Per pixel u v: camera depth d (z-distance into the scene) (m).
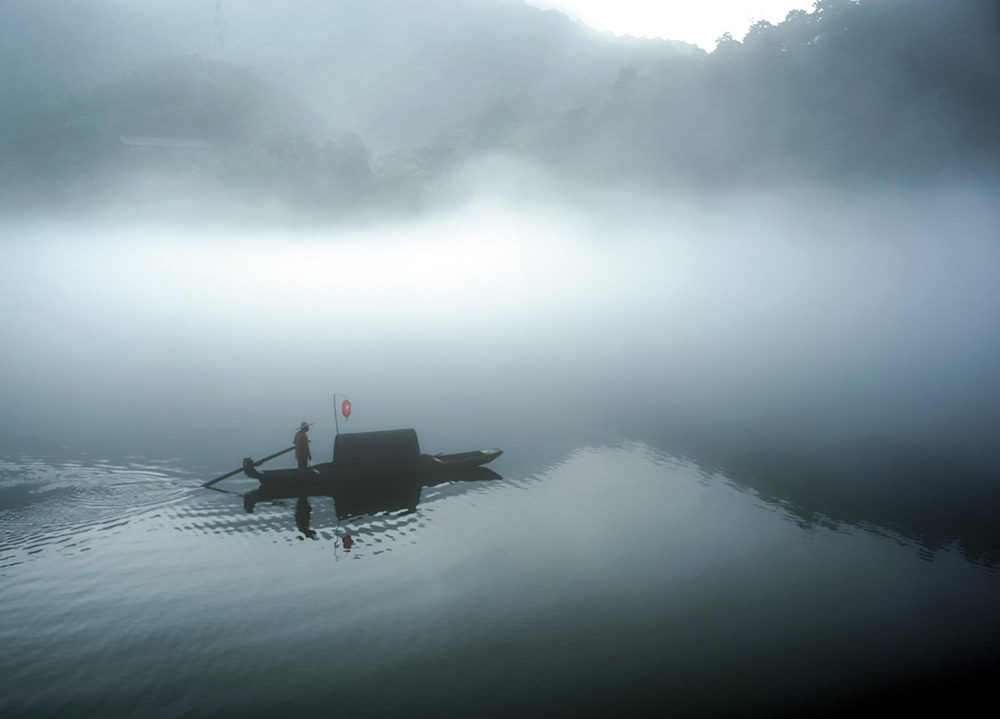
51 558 14.72
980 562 16.31
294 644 11.98
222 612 12.88
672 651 12.24
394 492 19.16
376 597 13.62
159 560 14.80
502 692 10.91
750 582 14.90
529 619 13.04
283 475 19.14
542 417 28.78
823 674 11.84
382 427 26.52
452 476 20.56
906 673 11.93
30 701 10.34
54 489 18.50
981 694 11.41
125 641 11.89
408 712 10.46
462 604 13.45
